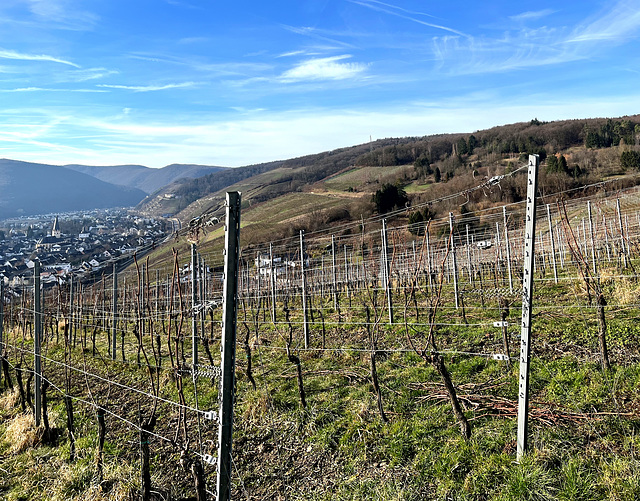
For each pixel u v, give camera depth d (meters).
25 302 17.02
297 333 11.59
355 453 5.17
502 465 4.21
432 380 6.68
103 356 12.07
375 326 6.55
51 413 7.74
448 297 13.27
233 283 3.15
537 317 8.91
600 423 4.61
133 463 5.73
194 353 8.38
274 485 4.90
